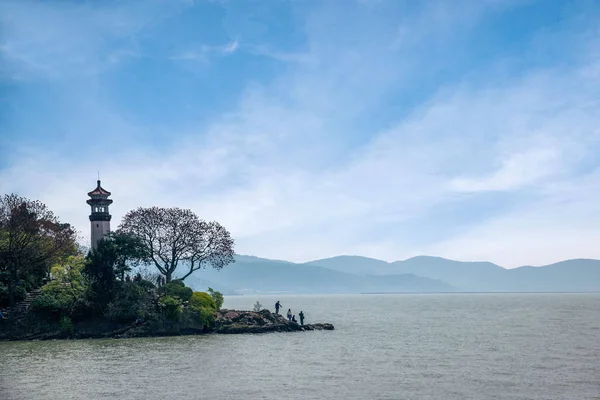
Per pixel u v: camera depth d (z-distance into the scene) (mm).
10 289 76188
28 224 77875
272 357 55281
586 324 102125
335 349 62312
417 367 49031
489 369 48000
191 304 81625
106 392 37969
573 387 40062
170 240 90562
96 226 91125
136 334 75500
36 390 38781
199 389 38906
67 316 74750
